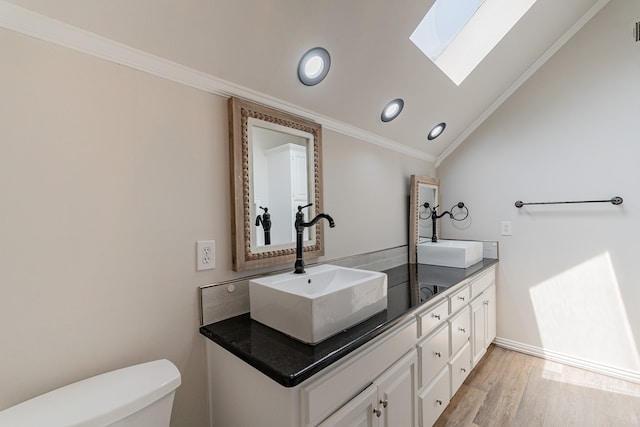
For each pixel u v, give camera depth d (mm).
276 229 1423
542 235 2336
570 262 2225
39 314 851
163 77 1082
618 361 2061
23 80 820
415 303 1396
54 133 869
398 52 1577
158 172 1076
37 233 846
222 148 1253
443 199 2822
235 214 1257
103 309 961
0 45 787
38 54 841
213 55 1137
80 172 914
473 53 2021
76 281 911
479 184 2619
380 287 1295
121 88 987
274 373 842
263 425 954
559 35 2174
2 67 791
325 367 903
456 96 2168
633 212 1986
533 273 2383
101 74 948
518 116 2416
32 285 839
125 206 1003
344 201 1866
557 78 2238
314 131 1592
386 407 1187
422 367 1436
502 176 2504
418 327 1410
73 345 907
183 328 1143
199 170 1184
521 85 2396
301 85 1441
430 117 2242
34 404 798
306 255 1558
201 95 1188
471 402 1852
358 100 1721
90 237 935
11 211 807
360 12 1284
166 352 1101
